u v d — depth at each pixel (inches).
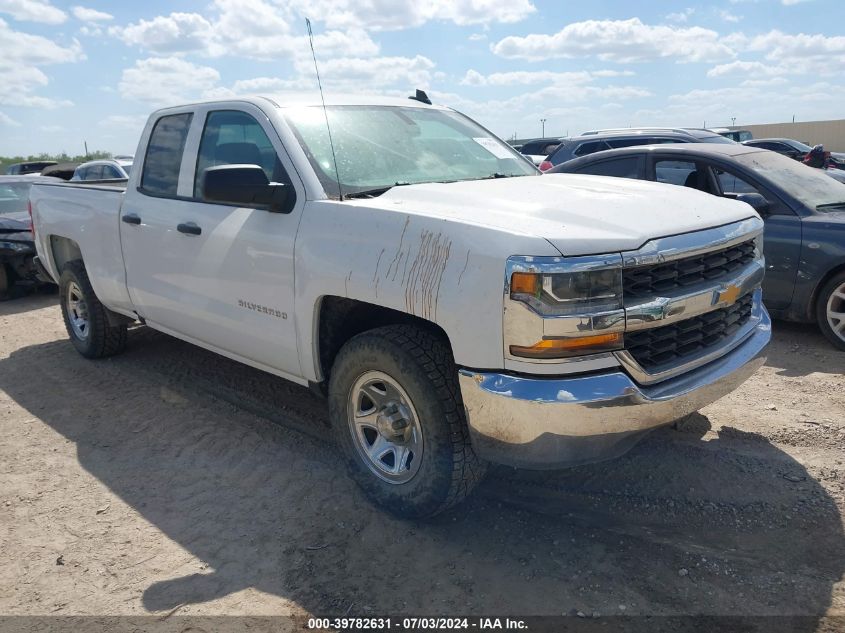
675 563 117.7
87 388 210.2
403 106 177.9
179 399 197.6
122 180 257.4
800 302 229.5
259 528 133.3
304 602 112.3
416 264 116.3
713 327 127.0
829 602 107.0
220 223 157.6
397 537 128.2
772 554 119.1
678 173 265.7
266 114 154.1
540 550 122.6
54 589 117.9
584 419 105.4
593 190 138.8
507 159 179.8
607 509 134.3
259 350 155.4
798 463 147.6
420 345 121.3
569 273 103.7
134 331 265.3
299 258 136.4
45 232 238.5
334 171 144.1
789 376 200.1
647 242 111.2
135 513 140.6
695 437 160.7
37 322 303.1
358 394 134.0
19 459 165.6
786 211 231.0
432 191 134.4
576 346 105.2
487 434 111.2
